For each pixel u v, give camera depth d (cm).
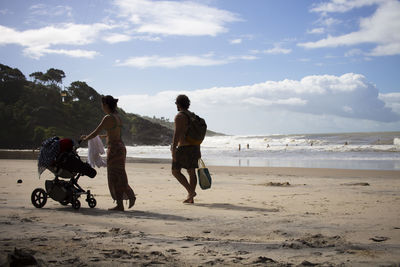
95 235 369
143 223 449
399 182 1147
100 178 1130
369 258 291
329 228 427
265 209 579
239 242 352
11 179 1068
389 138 7188
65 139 577
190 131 646
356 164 2252
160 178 1205
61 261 267
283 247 331
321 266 267
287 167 1998
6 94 18388
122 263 267
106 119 567
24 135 16338
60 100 19988
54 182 568
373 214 530
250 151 4497
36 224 424
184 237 373
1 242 324
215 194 793
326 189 909
